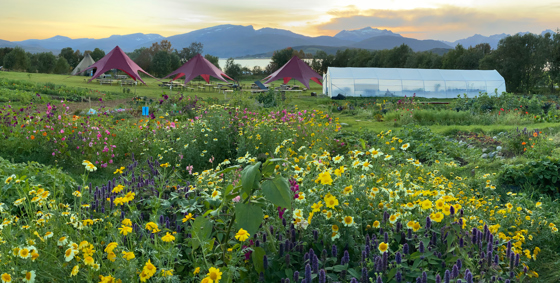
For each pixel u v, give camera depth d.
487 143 10.61
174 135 8.42
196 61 36.97
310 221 3.02
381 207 3.46
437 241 3.12
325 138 8.90
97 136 7.97
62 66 78.75
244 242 2.87
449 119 16.34
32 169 5.55
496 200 5.23
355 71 33.50
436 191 3.53
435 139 9.88
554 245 4.07
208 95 31.09
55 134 8.20
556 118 16.38
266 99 22.69
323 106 23.05
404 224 3.23
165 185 4.60
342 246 3.07
